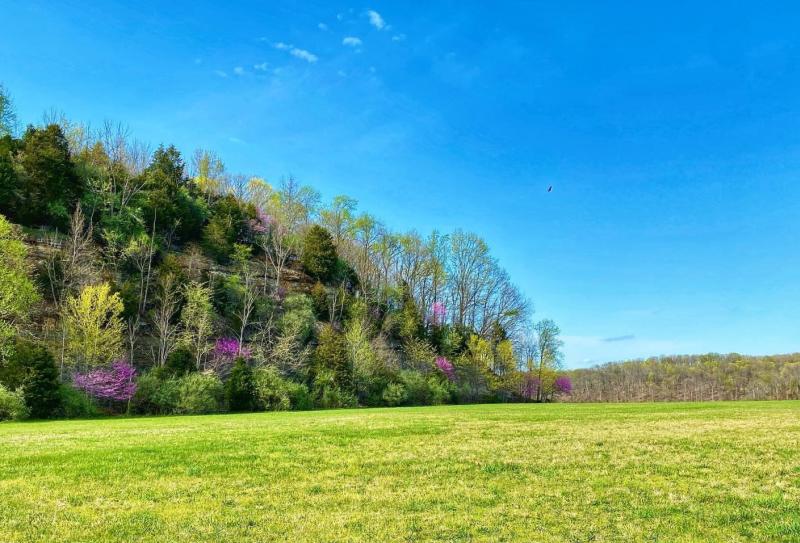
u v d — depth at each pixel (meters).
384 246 95.88
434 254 99.38
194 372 49.28
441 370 74.88
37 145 62.34
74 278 52.75
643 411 33.78
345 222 96.06
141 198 70.38
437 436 19.20
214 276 67.81
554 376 92.62
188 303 56.75
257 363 56.91
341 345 62.22
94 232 63.09
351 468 12.99
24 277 43.41
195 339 55.84
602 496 10.24
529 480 11.66
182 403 44.59
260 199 95.81
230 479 11.80
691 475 11.86
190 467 12.98
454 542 7.78
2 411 34.91
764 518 8.71
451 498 10.21
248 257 78.88
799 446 15.30
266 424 26.05
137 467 12.98
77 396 40.69
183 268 62.31
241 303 65.00
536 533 8.13
